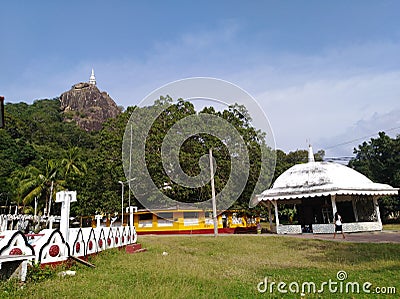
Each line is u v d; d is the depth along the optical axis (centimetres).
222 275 771
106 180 3117
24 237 625
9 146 5550
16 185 3881
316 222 2530
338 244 1519
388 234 2019
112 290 577
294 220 3591
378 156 3706
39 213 3806
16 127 6912
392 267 885
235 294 594
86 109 11494
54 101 12012
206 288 628
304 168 2525
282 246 1520
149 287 607
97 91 12338
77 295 543
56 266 729
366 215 2519
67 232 802
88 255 913
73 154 3888
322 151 4662
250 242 1633
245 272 826
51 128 8306
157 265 865
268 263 1010
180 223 2433
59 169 3641
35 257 678
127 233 1305
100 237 1023
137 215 2786
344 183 2302
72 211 3588
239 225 2703
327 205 2498
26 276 618
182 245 1562
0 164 4941
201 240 1702
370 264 952
